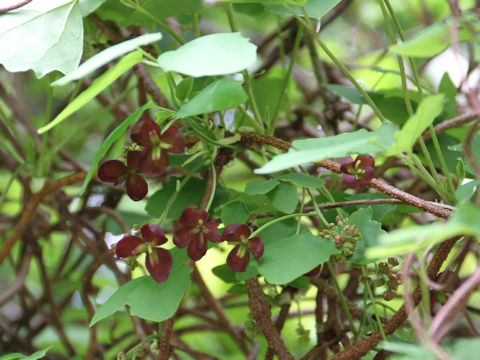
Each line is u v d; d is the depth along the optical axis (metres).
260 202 0.70
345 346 0.73
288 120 0.89
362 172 0.66
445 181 0.67
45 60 0.68
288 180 0.68
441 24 0.60
